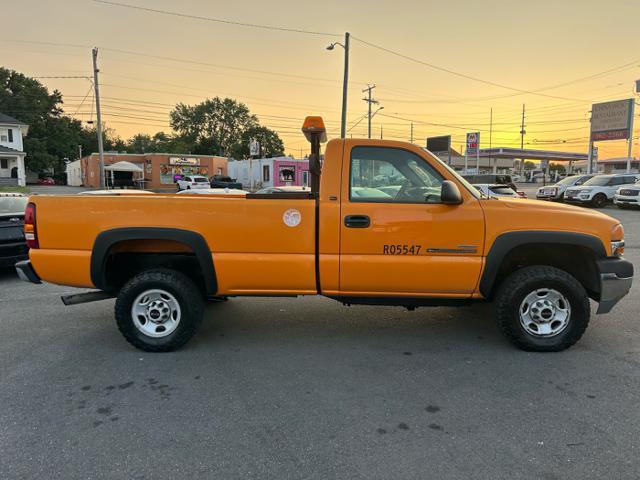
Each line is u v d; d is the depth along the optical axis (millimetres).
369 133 49531
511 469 2598
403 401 3400
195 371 3947
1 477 2533
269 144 91438
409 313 5594
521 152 71688
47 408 3311
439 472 2578
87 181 54688
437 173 4285
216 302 6023
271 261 4203
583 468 2604
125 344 4590
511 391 3541
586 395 3471
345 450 2789
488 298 4332
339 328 5055
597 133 35781
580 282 4570
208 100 88188
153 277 4277
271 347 4500
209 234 4203
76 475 2557
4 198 8078
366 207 4141
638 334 4777
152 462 2678
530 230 4098
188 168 54031
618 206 22641
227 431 3006
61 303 6141
